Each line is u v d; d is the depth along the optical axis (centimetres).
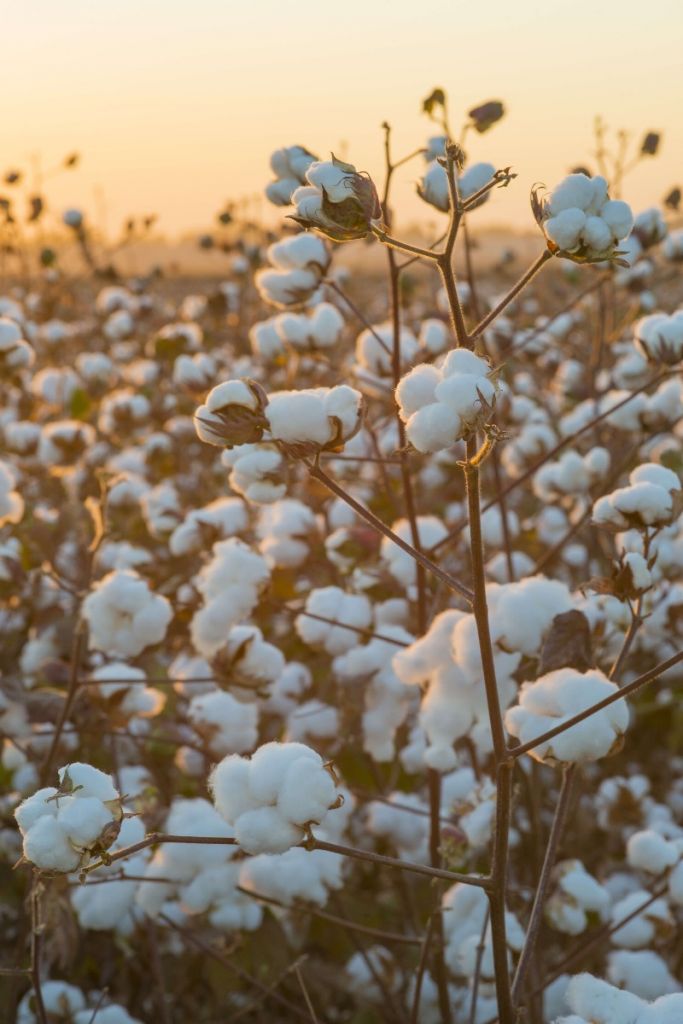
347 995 242
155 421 449
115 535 316
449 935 206
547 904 204
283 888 197
